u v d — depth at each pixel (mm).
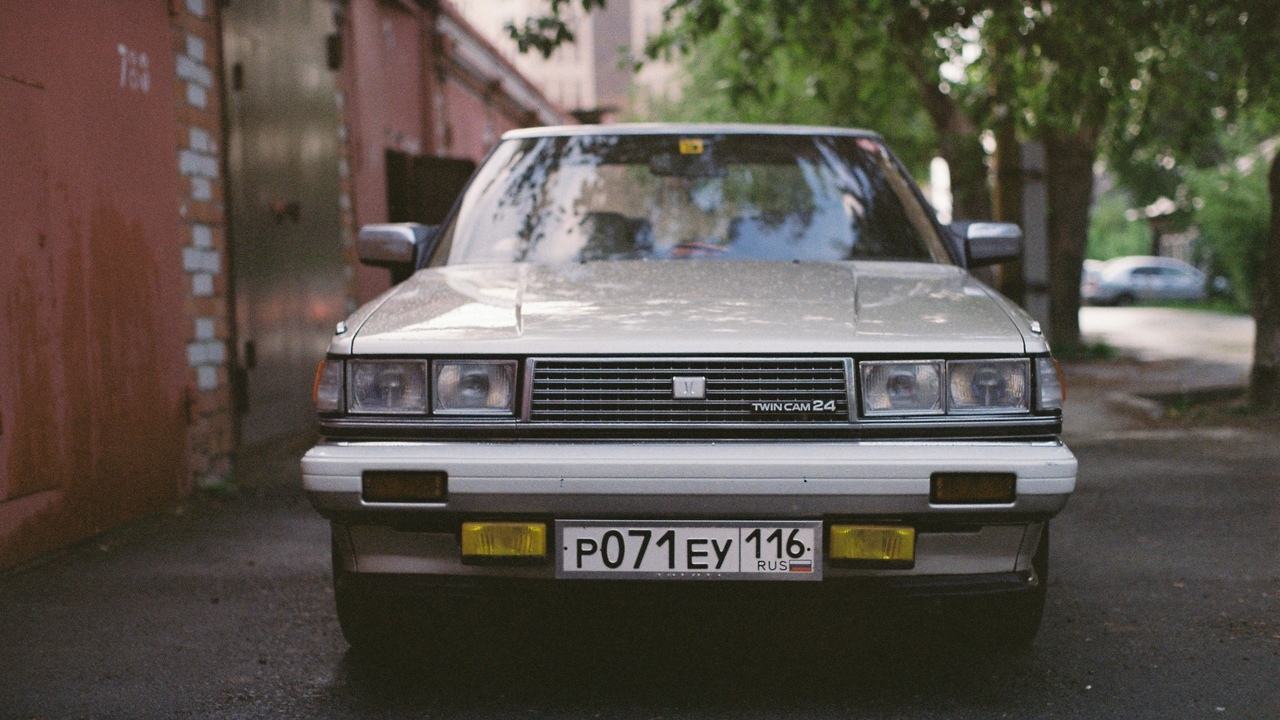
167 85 6359
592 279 3904
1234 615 4262
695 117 27422
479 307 3555
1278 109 11133
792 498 3135
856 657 3834
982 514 3158
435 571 3293
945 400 3230
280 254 8031
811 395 3217
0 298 4871
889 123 22656
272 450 7793
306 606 4512
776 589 3205
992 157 15078
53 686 3633
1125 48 10297
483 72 15625
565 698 3484
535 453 3168
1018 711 3352
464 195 4750
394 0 11516
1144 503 6242
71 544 5406
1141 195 41156
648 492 3135
